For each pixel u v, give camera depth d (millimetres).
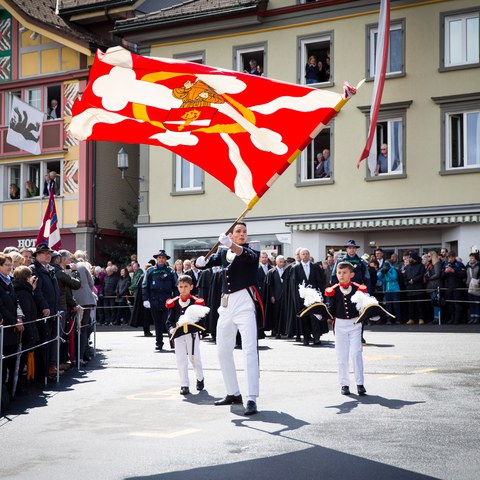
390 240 28781
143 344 19453
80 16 36062
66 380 12797
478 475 6336
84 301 15500
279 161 9172
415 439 7672
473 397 10023
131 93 8859
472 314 22812
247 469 6695
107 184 36188
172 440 7961
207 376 12883
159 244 32656
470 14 27750
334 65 29562
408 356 14719
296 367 13648
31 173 36750
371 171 28828
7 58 36750
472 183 27516
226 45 31453
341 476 6395
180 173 32531
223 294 9664
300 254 19375
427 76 28203
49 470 6895
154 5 35750
